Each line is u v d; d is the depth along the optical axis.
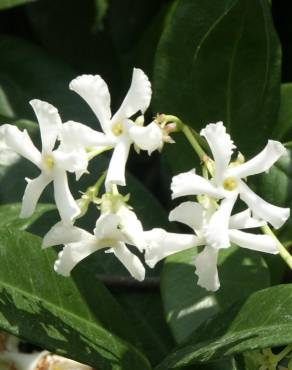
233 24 0.28
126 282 0.28
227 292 0.26
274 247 0.22
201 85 0.28
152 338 0.28
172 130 0.23
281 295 0.23
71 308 0.24
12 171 0.29
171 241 0.22
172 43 0.28
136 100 0.22
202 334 0.24
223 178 0.22
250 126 0.29
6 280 0.23
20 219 0.28
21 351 0.27
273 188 0.29
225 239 0.21
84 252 0.22
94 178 0.29
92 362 0.23
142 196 0.30
